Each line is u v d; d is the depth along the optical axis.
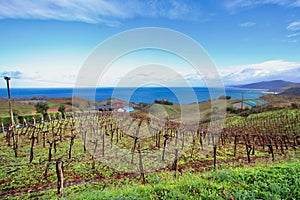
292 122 22.39
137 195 4.82
